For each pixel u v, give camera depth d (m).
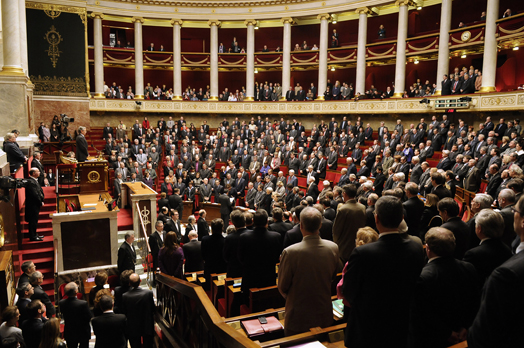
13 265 7.68
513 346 1.93
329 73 28.80
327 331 3.10
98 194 14.52
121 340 5.80
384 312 2.47
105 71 29.91
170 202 15.30
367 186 7.59
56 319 5.07
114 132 23.83
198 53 28.77
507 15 17.42
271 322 3.71
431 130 16.62
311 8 26.09
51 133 19.50
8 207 8.23
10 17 11.59
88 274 10.72
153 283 10.33
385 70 27.00
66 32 23.09
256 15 27.41
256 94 29.86
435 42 21.47
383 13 26.53
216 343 3.04
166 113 28.08
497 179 9.06
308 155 18.81
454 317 2.62
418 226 5.68
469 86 18.28
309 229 3.34
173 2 27.38
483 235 3.21
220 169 19.77
